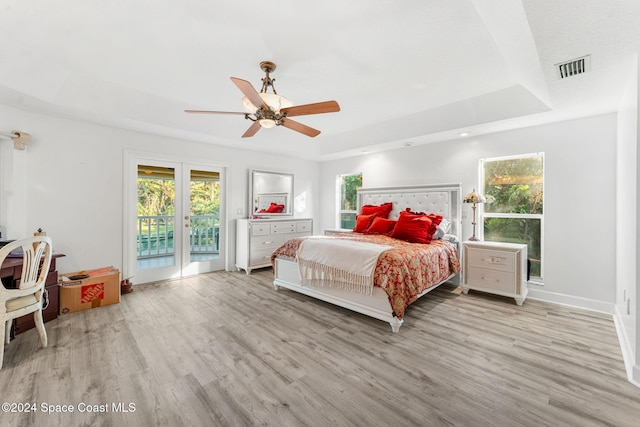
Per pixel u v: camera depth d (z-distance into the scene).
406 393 1.69
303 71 2.51
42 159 3.01
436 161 4.28
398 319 2.47
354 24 1.84
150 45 2.10
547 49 1.63
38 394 1.64
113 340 2.31
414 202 4.44
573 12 1.30
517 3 1.31
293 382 1.78
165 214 4.11
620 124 2.61
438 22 1.81
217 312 2.94
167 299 3.33
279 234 4.95
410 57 2.26
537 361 2.04
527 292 3.36
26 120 2.90
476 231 3.87
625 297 2.31
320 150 5.28
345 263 2.79
